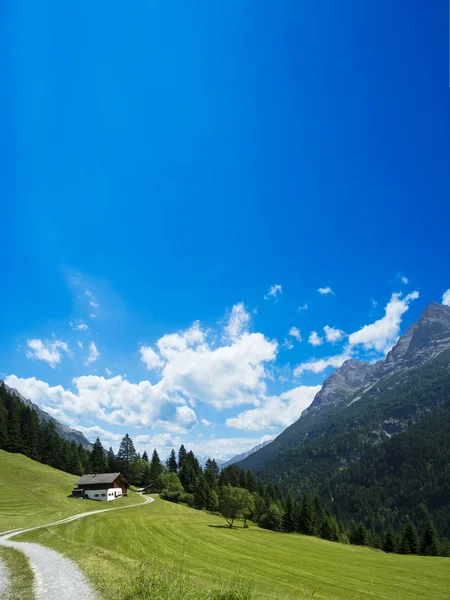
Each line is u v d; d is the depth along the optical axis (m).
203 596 13.41
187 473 155.25
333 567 53.97
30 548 30.97
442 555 106.31
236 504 93.62
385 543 109.94
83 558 25.38
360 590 40.31
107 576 19.34
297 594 33.16
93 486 108.19
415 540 108.75
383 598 37.78
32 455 134.62
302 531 114.25
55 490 104.44
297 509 123.25
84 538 50.03
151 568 18.61
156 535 60.53
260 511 124.06
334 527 118.44
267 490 163.12
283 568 47.84
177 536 62.38
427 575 54.16
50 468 125.50
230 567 43.25
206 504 121.94
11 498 81.88
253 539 75.12
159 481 147.12
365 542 115.12
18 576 21.00
